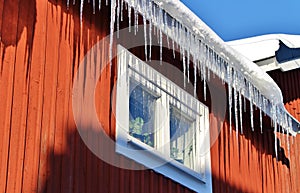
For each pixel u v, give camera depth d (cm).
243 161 751
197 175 666
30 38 543
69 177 536
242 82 722
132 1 589
